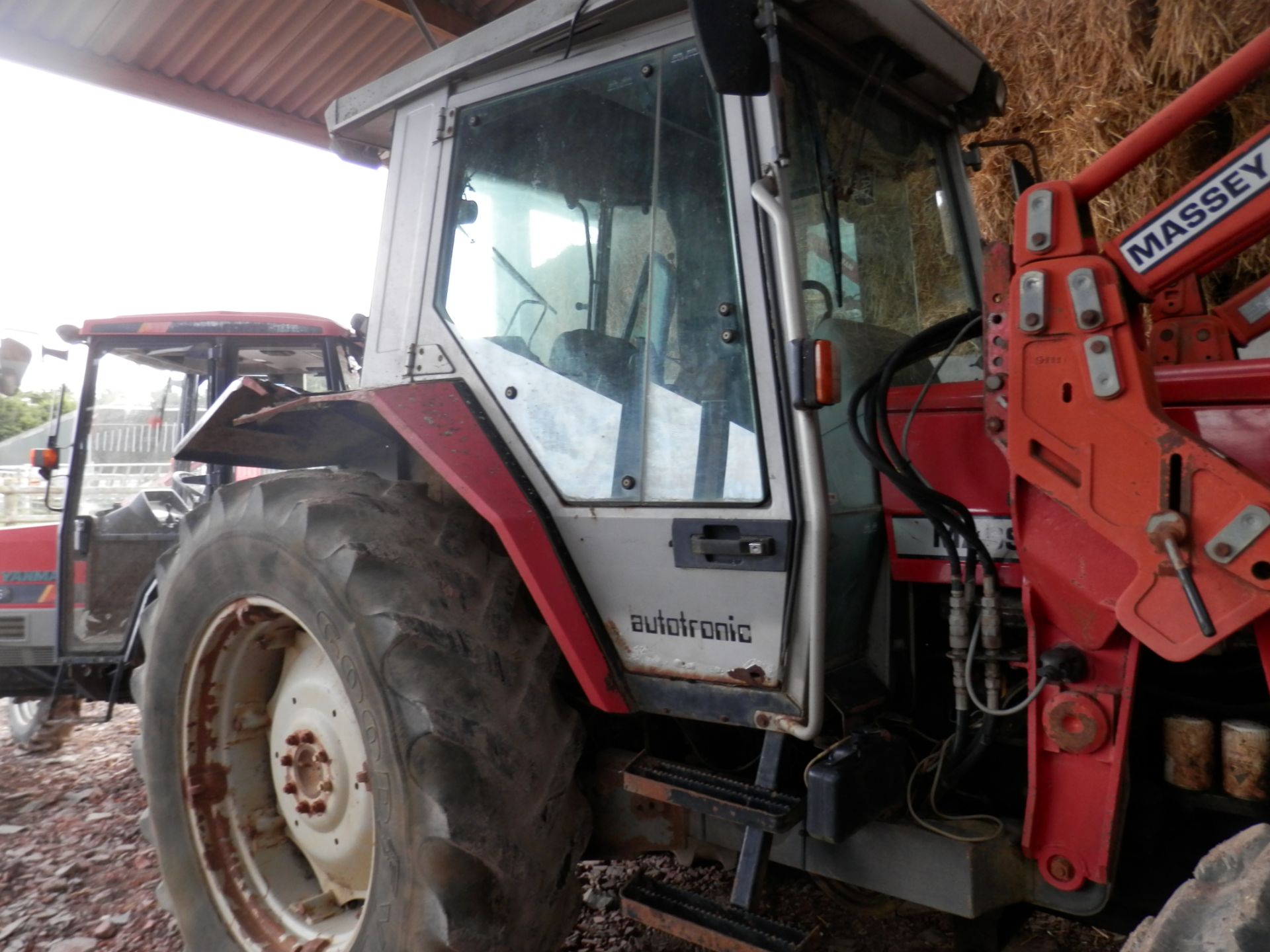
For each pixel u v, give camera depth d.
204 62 6.47
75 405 4.44
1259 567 1.46
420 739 1.81
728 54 1.60
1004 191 3.47
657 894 1.89
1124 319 1.59
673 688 1.92
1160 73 3.12
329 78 6.82
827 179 1.97
